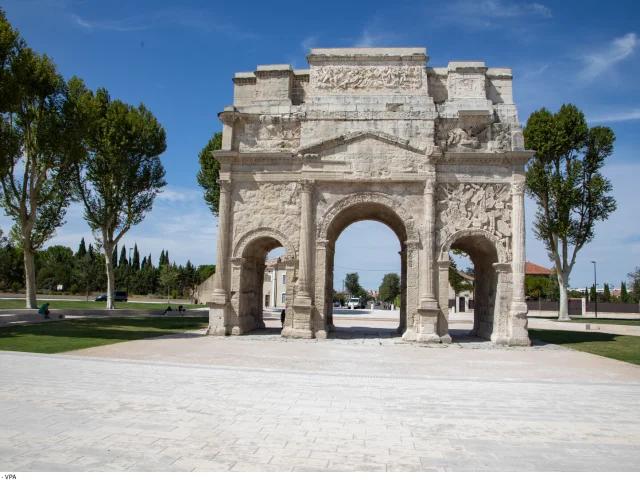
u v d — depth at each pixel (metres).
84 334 30.56
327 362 21.56
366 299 185.75
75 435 9.84
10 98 34.53
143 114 54.41
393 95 33.69
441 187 32.72
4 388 14.02
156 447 9.22
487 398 14.37
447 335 31.53
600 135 52.16
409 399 13.99
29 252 43.03
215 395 13.86
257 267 38.81
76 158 42.22
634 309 81.38
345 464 8.53
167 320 48.09
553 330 45.38
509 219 32.31
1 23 35.81
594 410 13.06
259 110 34.56
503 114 33.47
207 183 59.22
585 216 53.50
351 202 33.00
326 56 34.50
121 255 128.25
